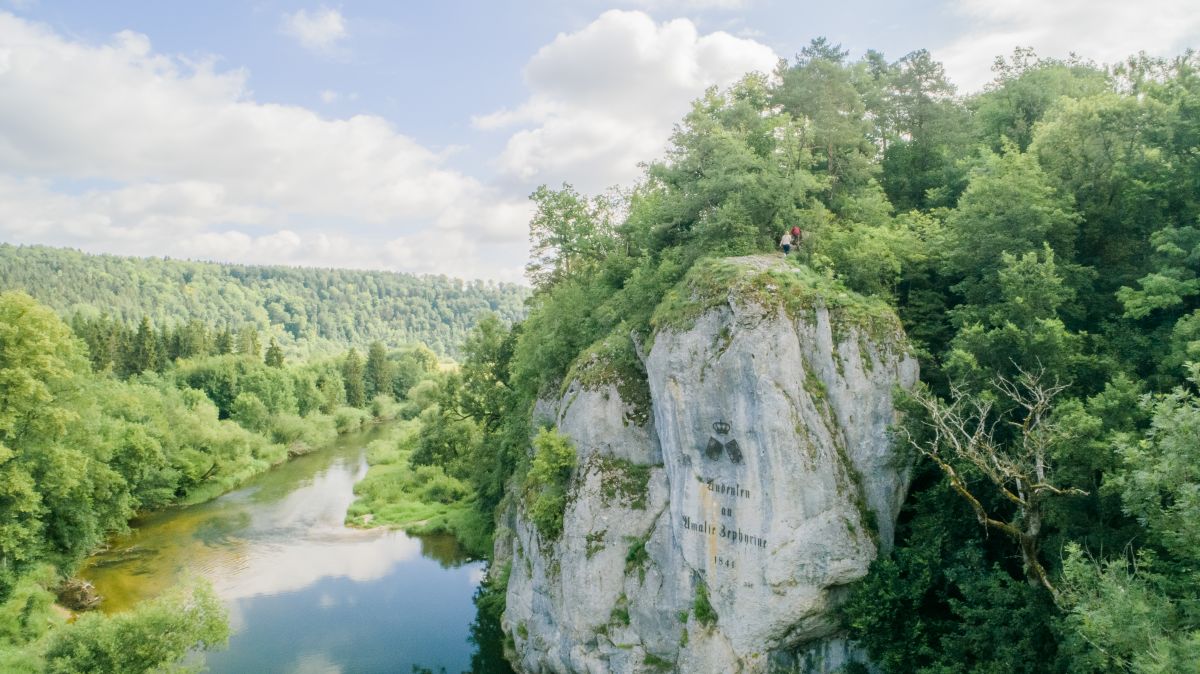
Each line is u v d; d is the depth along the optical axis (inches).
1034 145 1533.0
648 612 1325.0
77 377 2207.2
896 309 1398.9
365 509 2869.1
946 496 1154.0
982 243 1338.6
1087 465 995.3
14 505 1817.2
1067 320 1362.0
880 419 1181.7
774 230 1482.5
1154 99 1411.2
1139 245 1421.0
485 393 2568.9
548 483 1514.5
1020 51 2373.3
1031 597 981.2
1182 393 794.2
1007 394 1038.4
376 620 1924.2
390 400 5659.5
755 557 1151.0
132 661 1259.8
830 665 1187.3
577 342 1824.6
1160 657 658.8
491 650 1754.4
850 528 1130.7
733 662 1189.1
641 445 1419.8
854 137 1822.1
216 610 1358.3
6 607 1769.2
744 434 1157.1
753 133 1684.3
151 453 2608.3
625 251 2140.7
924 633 1082.1
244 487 3331.7
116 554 2412.6
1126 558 938.1
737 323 1167.6
